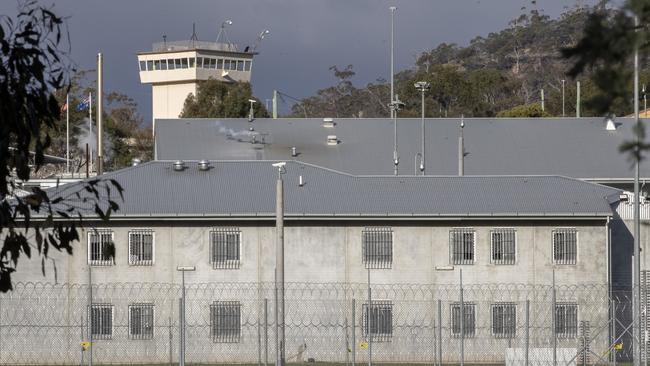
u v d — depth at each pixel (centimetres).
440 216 14262
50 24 3123
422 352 13175
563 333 13138
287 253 14300
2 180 3123
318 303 13275
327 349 13088
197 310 13350
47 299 12938
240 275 14162
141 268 14000
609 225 14700
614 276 15375
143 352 12875
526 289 13888
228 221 14212
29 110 3123
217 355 13075
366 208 14350
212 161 15488
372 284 14088
